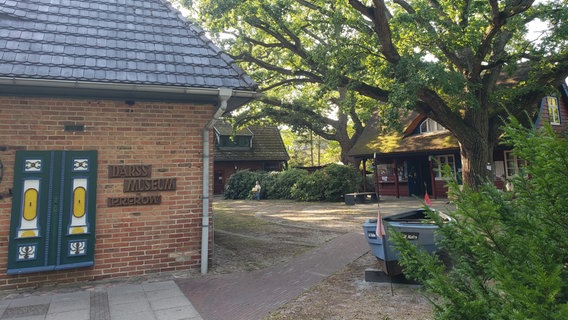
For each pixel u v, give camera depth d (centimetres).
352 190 2094
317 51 1281
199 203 678
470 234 205
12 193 564
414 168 2270
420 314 464
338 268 698
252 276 645
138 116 646
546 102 1744
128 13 755
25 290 555
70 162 597
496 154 1738
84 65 585
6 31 595
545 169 177
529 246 176
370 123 2541
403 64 1088
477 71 1238
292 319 457
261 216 1542
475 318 191
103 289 563
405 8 1438
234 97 662
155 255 643
